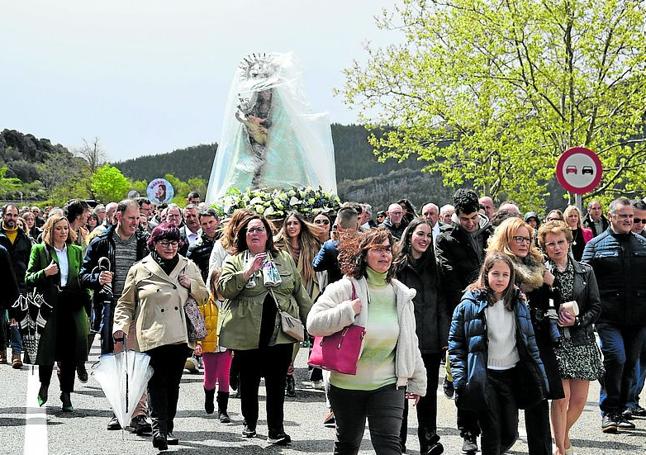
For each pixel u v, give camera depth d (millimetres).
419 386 6945
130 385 8516
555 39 27156
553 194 35688
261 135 18484
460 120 30656
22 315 10906
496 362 7398
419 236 8688
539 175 30312
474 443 8703
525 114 28531
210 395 10719
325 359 6578
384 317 6789
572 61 27156
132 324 9242
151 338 8789
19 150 127750
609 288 10289
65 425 10094
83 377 13445
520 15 26703
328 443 9180
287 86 18734
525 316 7402
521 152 28594
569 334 8688
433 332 8648
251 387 9328
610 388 10008
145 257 9578
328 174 18844
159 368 8875
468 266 8859
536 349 7367
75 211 12312
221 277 9164
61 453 8648
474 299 7449
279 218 15109
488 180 31156
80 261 11203
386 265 6836
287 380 12180
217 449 8867
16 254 15352
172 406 9078
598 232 17688
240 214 9508
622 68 26875
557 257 8859
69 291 11023
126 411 8500
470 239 8984
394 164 51406
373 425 6766
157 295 8906
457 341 7527
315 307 6750
